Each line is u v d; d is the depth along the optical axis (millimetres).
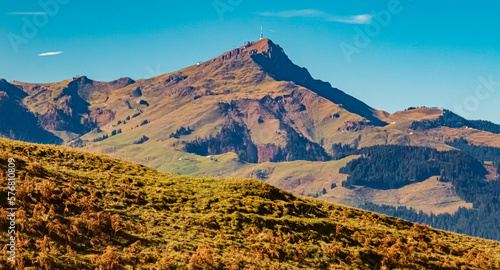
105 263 20656
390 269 26703
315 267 25031
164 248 23094
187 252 23125
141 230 24031
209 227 26125
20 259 19188
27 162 27391
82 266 20219
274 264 24141
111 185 28016
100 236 22500
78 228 22516
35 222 21688
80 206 24375
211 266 22547
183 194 29422
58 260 20031
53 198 24047
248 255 24406
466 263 29078
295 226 28016
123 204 26234
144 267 21234
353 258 26562
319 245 26969
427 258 28469
